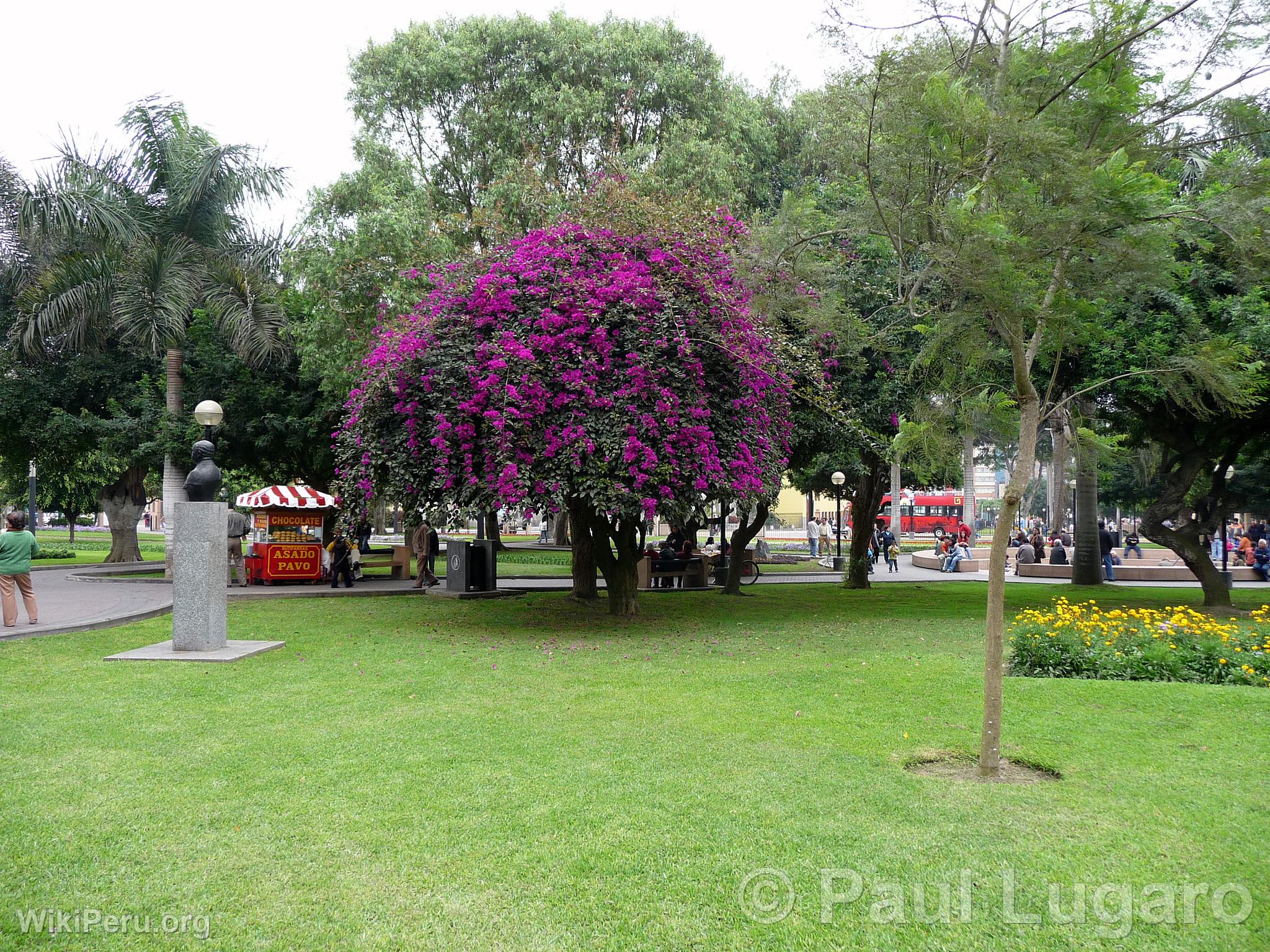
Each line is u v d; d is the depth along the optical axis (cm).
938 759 582
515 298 1245
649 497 1117
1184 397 720
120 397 2286
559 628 1282
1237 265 684
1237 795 498
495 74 2344
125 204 1892
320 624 1308
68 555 3231
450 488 1207
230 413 2066
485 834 444
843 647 1088
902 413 1430
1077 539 2298
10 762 567
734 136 2205
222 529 1020
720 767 556
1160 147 679
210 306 1953
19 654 973
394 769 555
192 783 525
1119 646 880
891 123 664
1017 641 898
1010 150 574
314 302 1973
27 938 340
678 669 916
